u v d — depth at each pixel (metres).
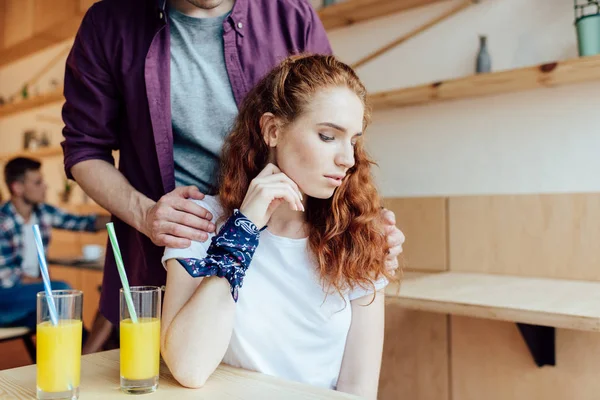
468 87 2.04
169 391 0.89
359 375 1.19
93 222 3.57
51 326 0.84
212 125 1.42
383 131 2.46
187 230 1.12
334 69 1.11
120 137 1.53
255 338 1.13
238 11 1.42
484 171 2.18
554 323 1.35
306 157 1.07
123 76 1.41
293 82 1.11
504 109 2.13
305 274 1.17
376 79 2.47
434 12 2.29
